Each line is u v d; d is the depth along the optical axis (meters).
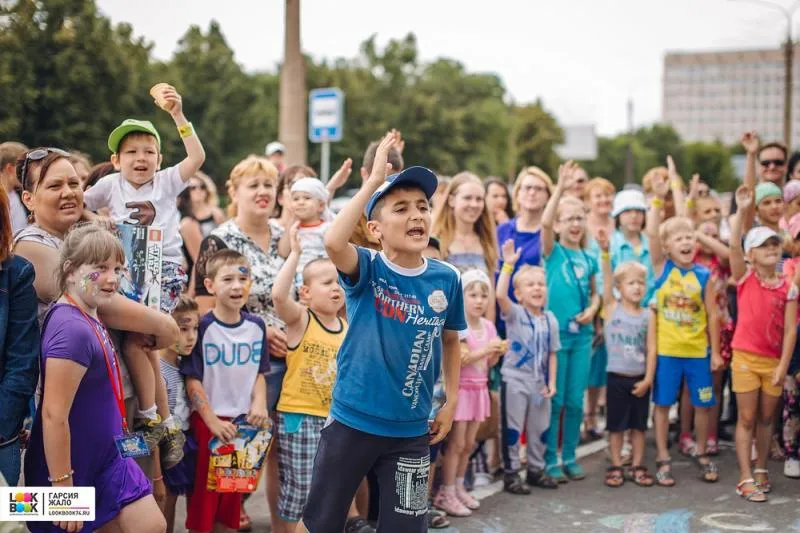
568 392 5.98
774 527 4.87
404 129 48.06
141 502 3.33
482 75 66.75
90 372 3.27
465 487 5.60
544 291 5.63
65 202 3.63
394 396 3.47
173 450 4.01
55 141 21.30
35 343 3.22
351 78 46.28
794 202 6.61
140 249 3.81
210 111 34.38
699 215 7.38
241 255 4.47
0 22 20.81
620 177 91.19
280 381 4.68
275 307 4.44
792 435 5.82
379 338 3.46
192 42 36.00
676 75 160.38
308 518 3.61
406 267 3.53
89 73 21.84
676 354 5.85
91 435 3.28
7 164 4.48
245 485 4.29
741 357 5.57
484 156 53.03
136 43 26.80
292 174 5.61
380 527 3.56
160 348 3.77
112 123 23.19
